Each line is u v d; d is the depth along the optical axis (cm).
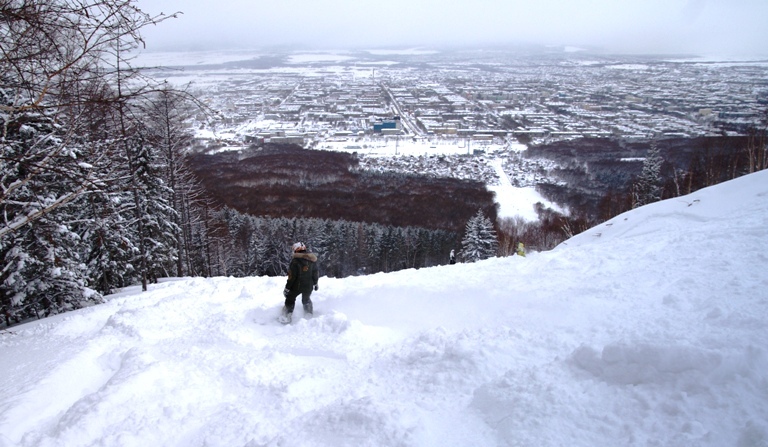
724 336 327
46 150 605
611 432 261
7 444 349
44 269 1380
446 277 746
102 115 573
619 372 309
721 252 593
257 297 773
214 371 470
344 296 695
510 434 275
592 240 1112
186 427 375
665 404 270
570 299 503
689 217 954
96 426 371
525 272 705
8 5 457
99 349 564
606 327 409
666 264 591
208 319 651
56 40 500
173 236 2212
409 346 466
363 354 483
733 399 258
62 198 638
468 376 363
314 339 533
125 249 1811
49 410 424
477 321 509
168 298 788
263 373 455
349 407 325
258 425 354
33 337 696
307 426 324
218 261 3189
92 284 1781
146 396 415
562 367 339
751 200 920
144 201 1920
